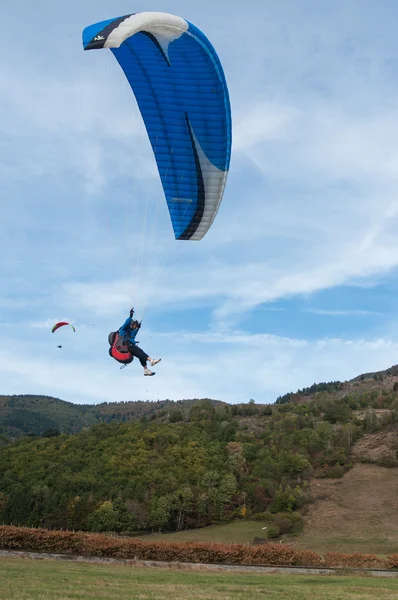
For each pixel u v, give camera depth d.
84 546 28.73
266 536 78.81
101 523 77.62
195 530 83.38
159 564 28.33
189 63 17.86
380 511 86.44
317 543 74.12
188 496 85.50
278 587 21.39
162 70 18.17
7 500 83.81
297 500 91.12
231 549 31.19
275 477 99.00
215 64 17.84
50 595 15.33
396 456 105.75
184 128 19.69
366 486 96.31
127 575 22.17
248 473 100.38
